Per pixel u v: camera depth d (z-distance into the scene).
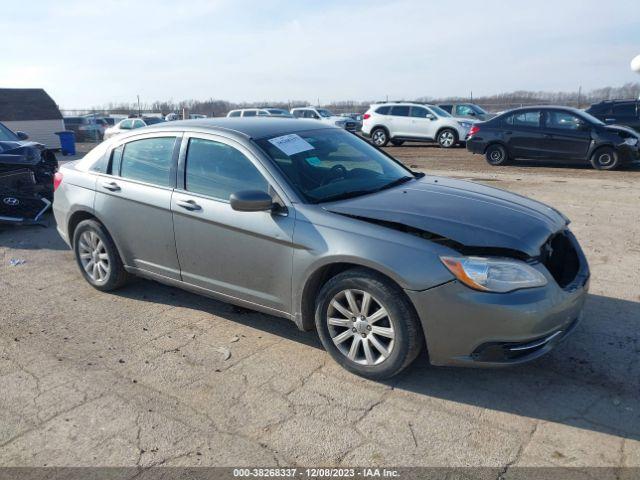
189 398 3.45
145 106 54.44
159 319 4.63
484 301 3.11
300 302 3.74
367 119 21.53
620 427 3.06
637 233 6.83
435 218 3.47
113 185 4.79
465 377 3.61
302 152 4.20
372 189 4.10
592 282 5.19
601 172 12.71
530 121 14.00
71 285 5.48
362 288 3.42
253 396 3.46
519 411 3.23
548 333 3.26
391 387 3.51
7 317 4.73
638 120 16.67
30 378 3.73
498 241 3.27
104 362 3.92
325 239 3.52
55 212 5.46
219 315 4.68
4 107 28.09
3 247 6.98
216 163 4.19
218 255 4.12
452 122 20.03
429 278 3.18
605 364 3.71
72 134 23.59
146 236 4.59
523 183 10.97
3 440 3.09
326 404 3.35
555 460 2.81
